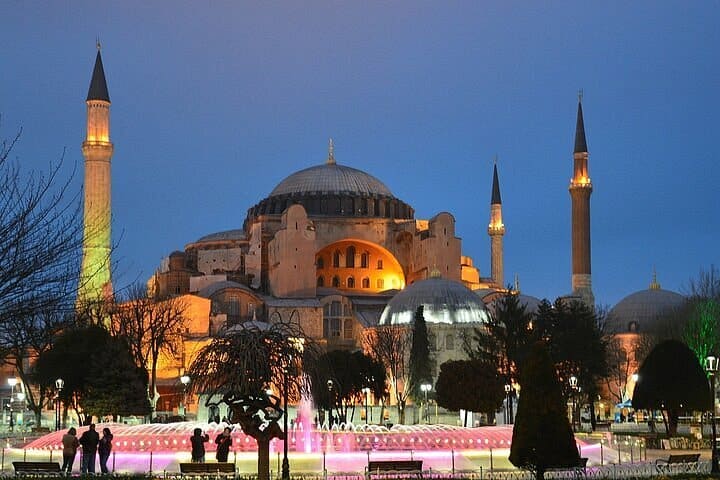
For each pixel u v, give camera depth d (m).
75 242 33.28
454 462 50.91
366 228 170.00
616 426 106.00
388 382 130.00
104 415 85.38
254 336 33.84
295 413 78.12
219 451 43.41
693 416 100.50
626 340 155.50
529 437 38.72
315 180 180.25
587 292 155.25
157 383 128.12
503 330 107.38
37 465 43.12
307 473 44.78
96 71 132.75
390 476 41.75
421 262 166.38
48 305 31.64
